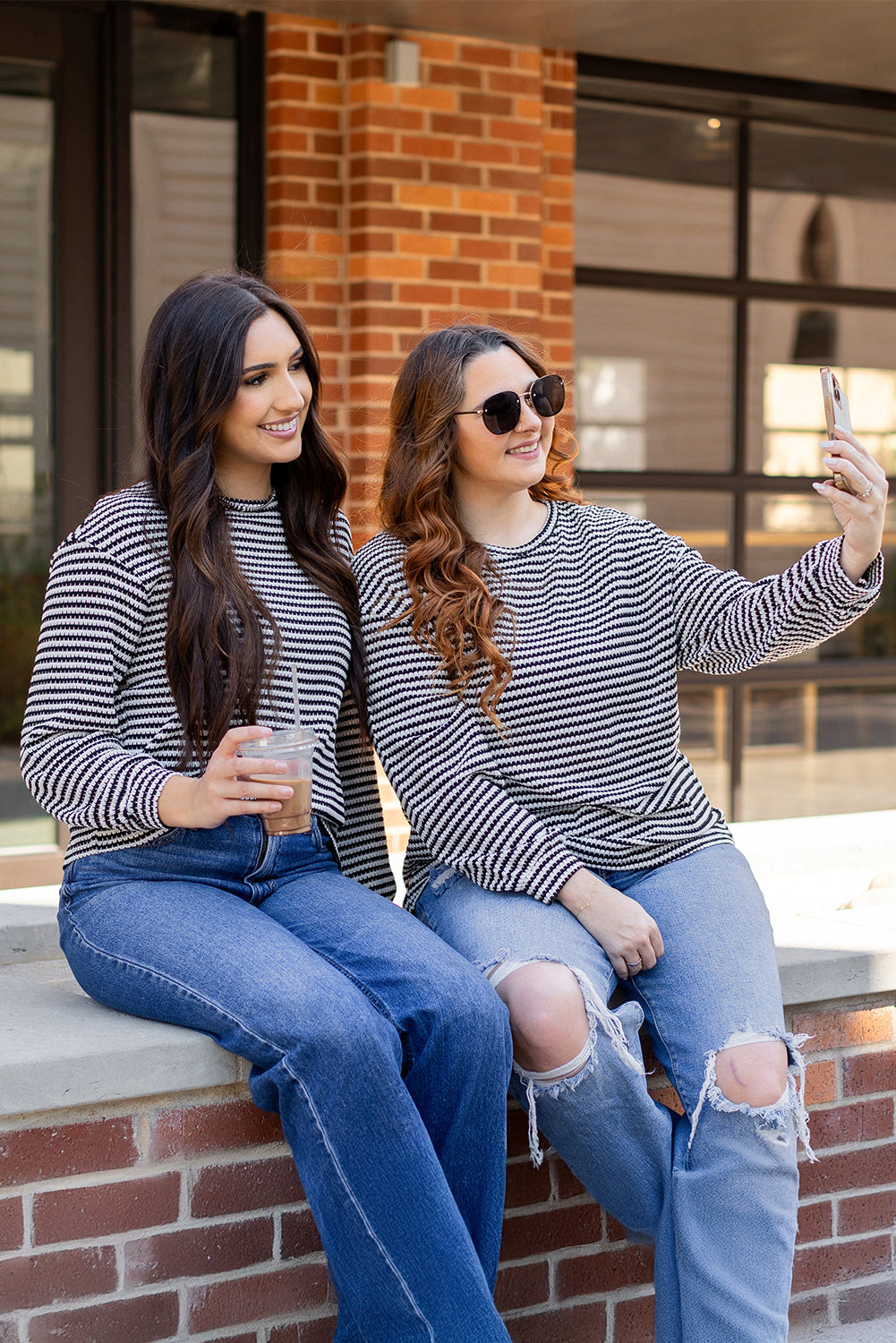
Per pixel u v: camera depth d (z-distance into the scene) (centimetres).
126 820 238
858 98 605
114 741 245
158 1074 240
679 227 607
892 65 546
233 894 254
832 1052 307
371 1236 223
